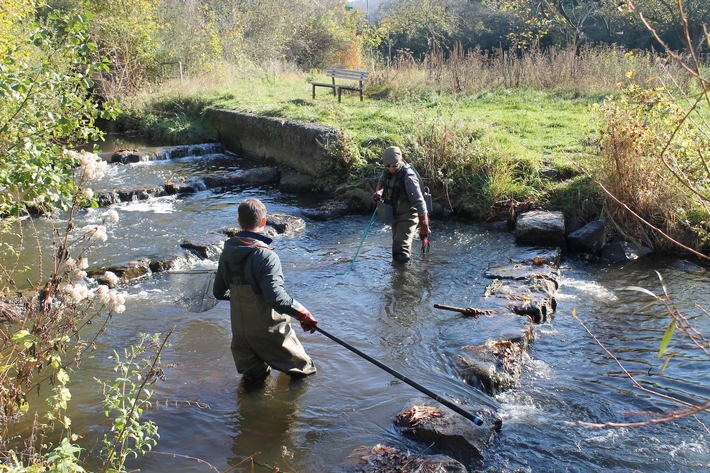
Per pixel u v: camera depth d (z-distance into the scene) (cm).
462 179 1034
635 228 857
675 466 415
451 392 505
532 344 595
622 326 627
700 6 1962
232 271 482
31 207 1010
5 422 418
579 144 1110
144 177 1323
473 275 757
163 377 411
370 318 646
